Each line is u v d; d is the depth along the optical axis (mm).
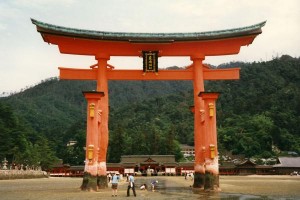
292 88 194625
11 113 96188
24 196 25062
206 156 27953
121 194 26812
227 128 157375
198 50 31750
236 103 194625
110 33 30406
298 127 157750
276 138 145125
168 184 46812
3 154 81125
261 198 23031
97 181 29844
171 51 31875
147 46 31375
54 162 107688
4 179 56312
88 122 28266
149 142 130000
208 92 27844
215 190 27734
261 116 159750
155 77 31922
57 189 33469
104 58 31469
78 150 129625
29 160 88438
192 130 175500
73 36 29812
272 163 116688
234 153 139500
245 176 90188
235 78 31906
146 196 25250
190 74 32219
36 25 28938
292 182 52719
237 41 31359
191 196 24578
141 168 102812
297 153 137125
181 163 104500
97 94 28266
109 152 124562
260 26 30297
